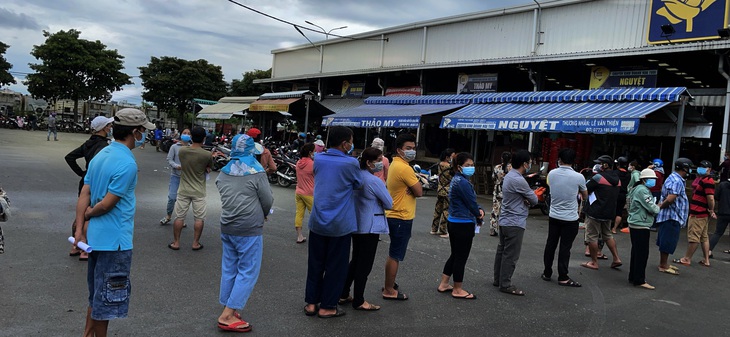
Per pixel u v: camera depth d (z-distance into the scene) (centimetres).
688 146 1495
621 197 1105
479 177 1731
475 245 897
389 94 2412
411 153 558
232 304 443
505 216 616
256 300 530
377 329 473
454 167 588
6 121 3934
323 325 475
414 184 548
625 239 1046
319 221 480
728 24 1263
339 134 490
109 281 347
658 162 1148
